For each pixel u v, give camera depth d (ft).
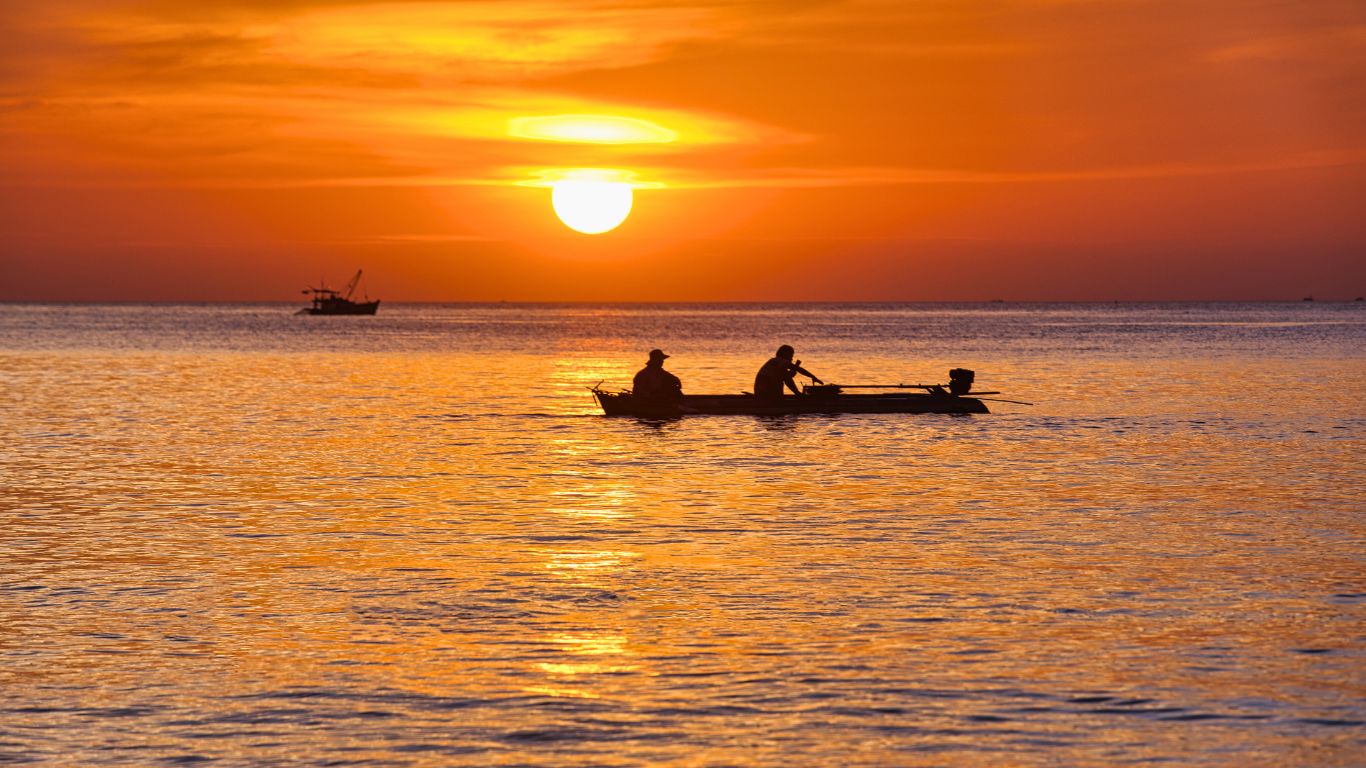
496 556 199.00
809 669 140.56
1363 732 122.52
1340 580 181.06
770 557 197.98
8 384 627.87
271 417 448.24
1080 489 268.41
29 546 207.10
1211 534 216.13
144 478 287.89
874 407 448.24
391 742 120.37
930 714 127.24
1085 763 115.44
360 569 189.57
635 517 234.17
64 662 143.43
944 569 188.85
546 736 121.70
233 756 117.29
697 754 117.70
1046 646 148.97
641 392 440.45
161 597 172.35
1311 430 393.70
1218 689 134.21
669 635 153.48
